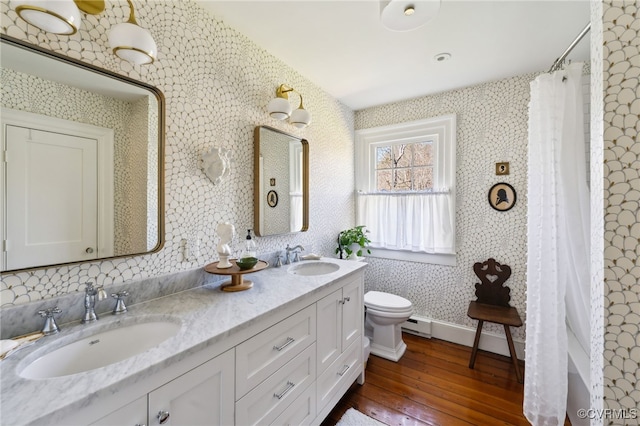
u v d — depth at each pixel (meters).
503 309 2.29
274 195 2.00
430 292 2.75
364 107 3.04
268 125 1.95
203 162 1.51
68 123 1.05
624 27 0.77
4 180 0.92
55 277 1.03
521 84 2.29
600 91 0.81
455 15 1.54
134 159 1.24
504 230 2.39
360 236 2.73
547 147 1.55
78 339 0.97
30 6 0.80
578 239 1.45
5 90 0.92
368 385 1.99
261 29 1.69
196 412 0.91
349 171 3.03
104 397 0.69
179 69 1.40
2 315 0.90
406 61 2.05
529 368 1.59
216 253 1.60
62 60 1.03
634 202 0.76
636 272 0.77
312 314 1.47
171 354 0.83
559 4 1.44
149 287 1.29
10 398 0.65
